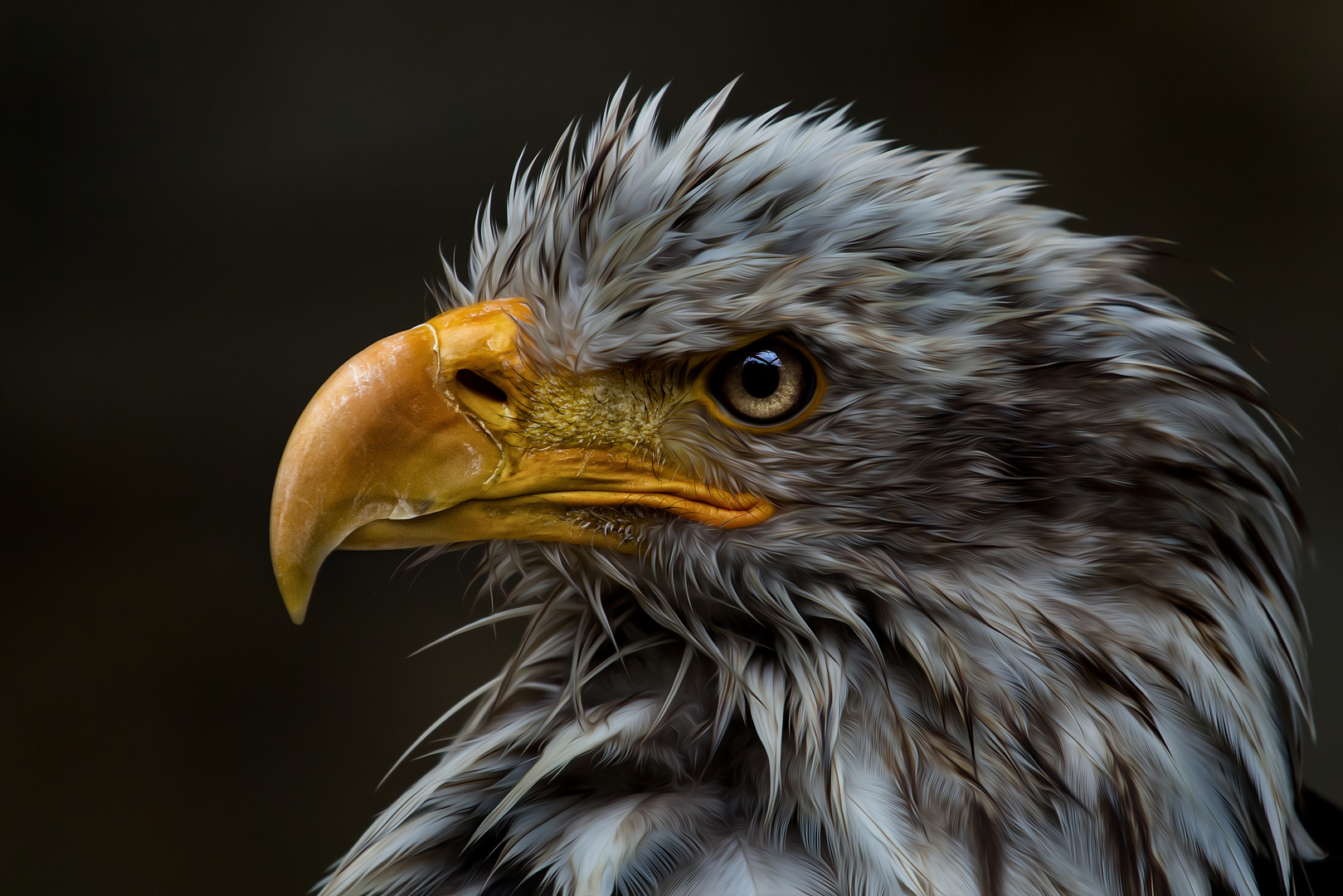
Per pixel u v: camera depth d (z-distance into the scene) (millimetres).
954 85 5625
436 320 2951
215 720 5098
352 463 2939
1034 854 2928
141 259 5637
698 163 2949
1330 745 4734
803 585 2943
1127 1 5445
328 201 5676
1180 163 5574
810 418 2938
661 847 2930
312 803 4953
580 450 2947
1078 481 2936
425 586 5266
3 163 5512
